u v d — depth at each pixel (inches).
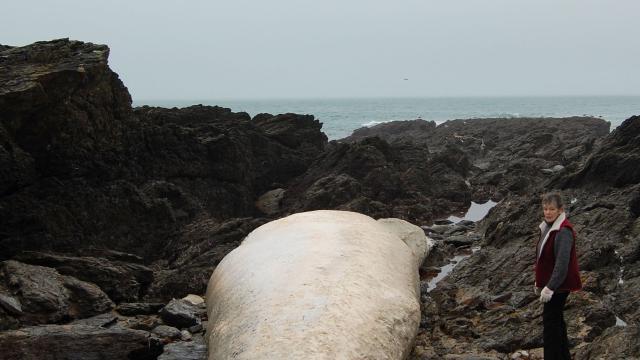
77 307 323.0
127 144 525.7
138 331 272.2
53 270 340.2
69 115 438.6
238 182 647.8
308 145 861.2
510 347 277.4
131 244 463.2
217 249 433.4
